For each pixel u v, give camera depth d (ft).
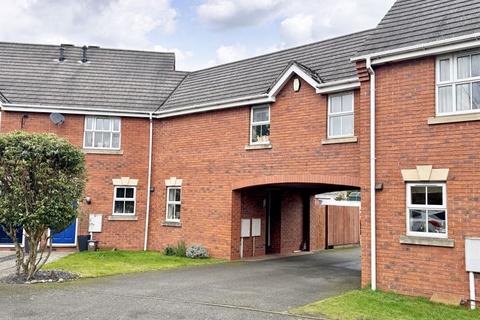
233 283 37.47
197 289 34.45
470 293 30.17
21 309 27.55
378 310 27.96
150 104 63.82
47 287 34.60
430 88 33.88
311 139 45.50
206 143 56.54
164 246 59.52
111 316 25.99
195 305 28.96
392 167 35.09
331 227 74.59
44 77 65.26
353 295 32.45
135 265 46.83
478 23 32.50
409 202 34.17
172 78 69.51
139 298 30.89
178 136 60.08
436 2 38.17
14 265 45.39
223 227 53.67
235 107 53.47
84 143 60.80
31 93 61.46
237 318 25.86
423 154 33.58
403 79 35.32
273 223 62.64
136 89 66.18
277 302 30.22
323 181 43.86
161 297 31.30
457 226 31.50
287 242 64.03
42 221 36.76
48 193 37.37
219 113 55.52
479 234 30.48
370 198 36.06
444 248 31.91
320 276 42.45
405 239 33.60
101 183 60.49
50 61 69.05
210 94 58.59
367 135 36.96
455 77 33.09
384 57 35.76
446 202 32.22
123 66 70.85
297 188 57.57
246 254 56.29
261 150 50.16
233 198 53.26
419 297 32.37
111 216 60.29
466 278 30.71
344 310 27.78
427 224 33.32
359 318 25.95
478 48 32.14
